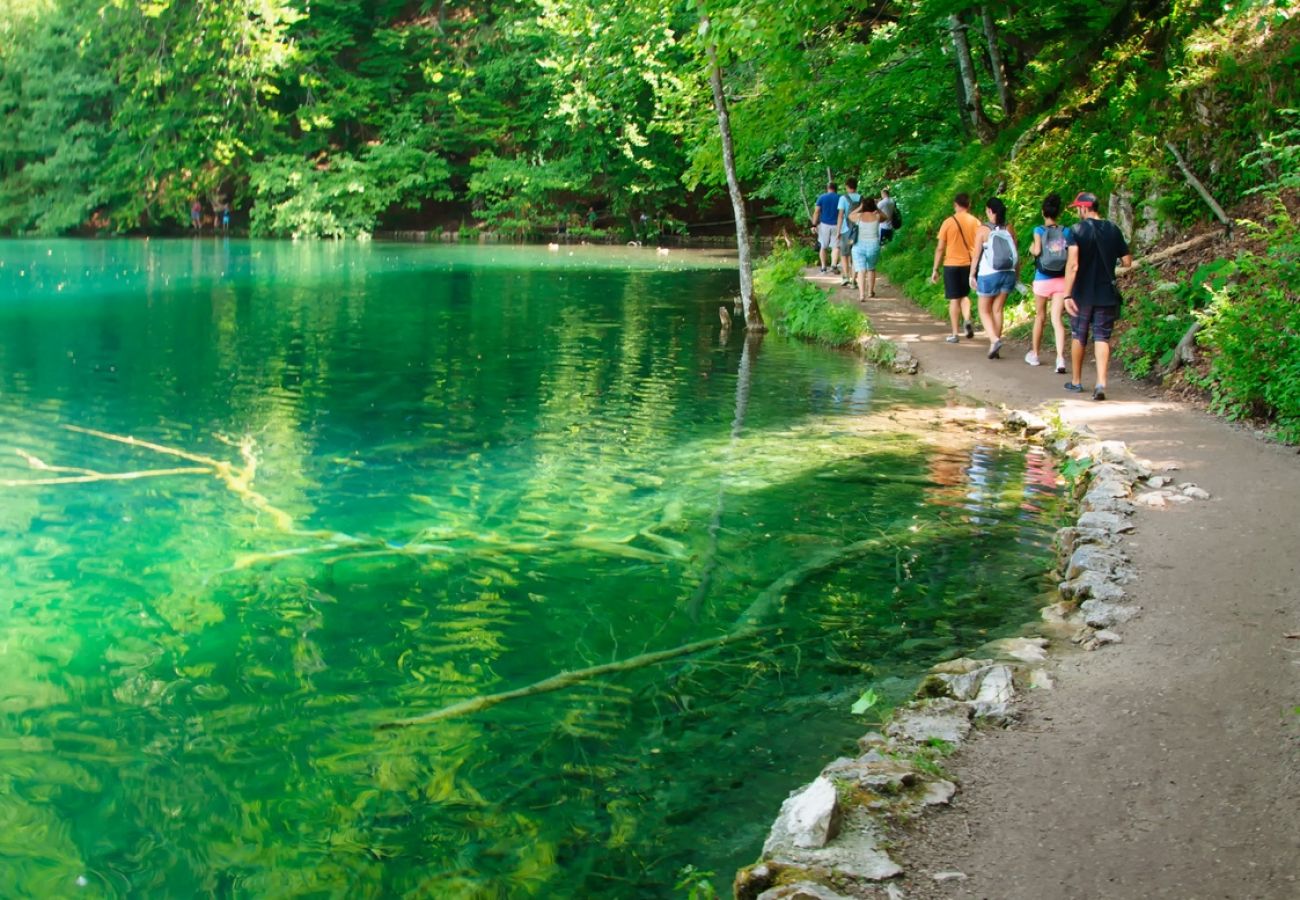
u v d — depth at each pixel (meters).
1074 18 18.53
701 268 29.73
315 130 45.53
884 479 8.42
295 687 4.92
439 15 46.38
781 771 4.22
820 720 4.62
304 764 4.27
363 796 4.05
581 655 5.28
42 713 4.64
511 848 3.73
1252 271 10.24
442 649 5.34
